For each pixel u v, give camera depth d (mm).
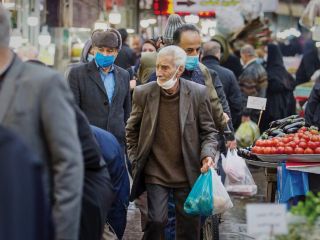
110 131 16391
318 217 9508
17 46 21578
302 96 31375
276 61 28703
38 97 8852
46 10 26016
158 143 13617
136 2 35812
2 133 7137
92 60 16547
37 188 7207
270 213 9023
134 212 20266
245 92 27922
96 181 10656
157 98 13531
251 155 16406
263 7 33875
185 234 13938
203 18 34312
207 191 13273
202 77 15453
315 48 31609
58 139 8812
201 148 13641
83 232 10531
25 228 7020
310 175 14938
